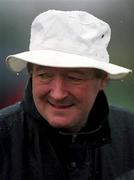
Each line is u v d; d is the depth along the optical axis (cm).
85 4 938
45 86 442
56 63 425
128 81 925
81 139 476
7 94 920
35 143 480
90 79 452
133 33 946
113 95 925
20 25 927
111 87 923
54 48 447
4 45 925
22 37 931
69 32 447
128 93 923
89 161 488
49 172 473
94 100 477
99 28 462
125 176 507
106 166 501
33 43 460
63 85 439
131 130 536
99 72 462
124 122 541
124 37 944
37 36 459
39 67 440
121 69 457
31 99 470
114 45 941
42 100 449
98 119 481
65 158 475
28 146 481
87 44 451
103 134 483
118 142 521
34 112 465
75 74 440
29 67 469
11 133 485
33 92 454
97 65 440
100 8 945
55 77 438
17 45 928
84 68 441
